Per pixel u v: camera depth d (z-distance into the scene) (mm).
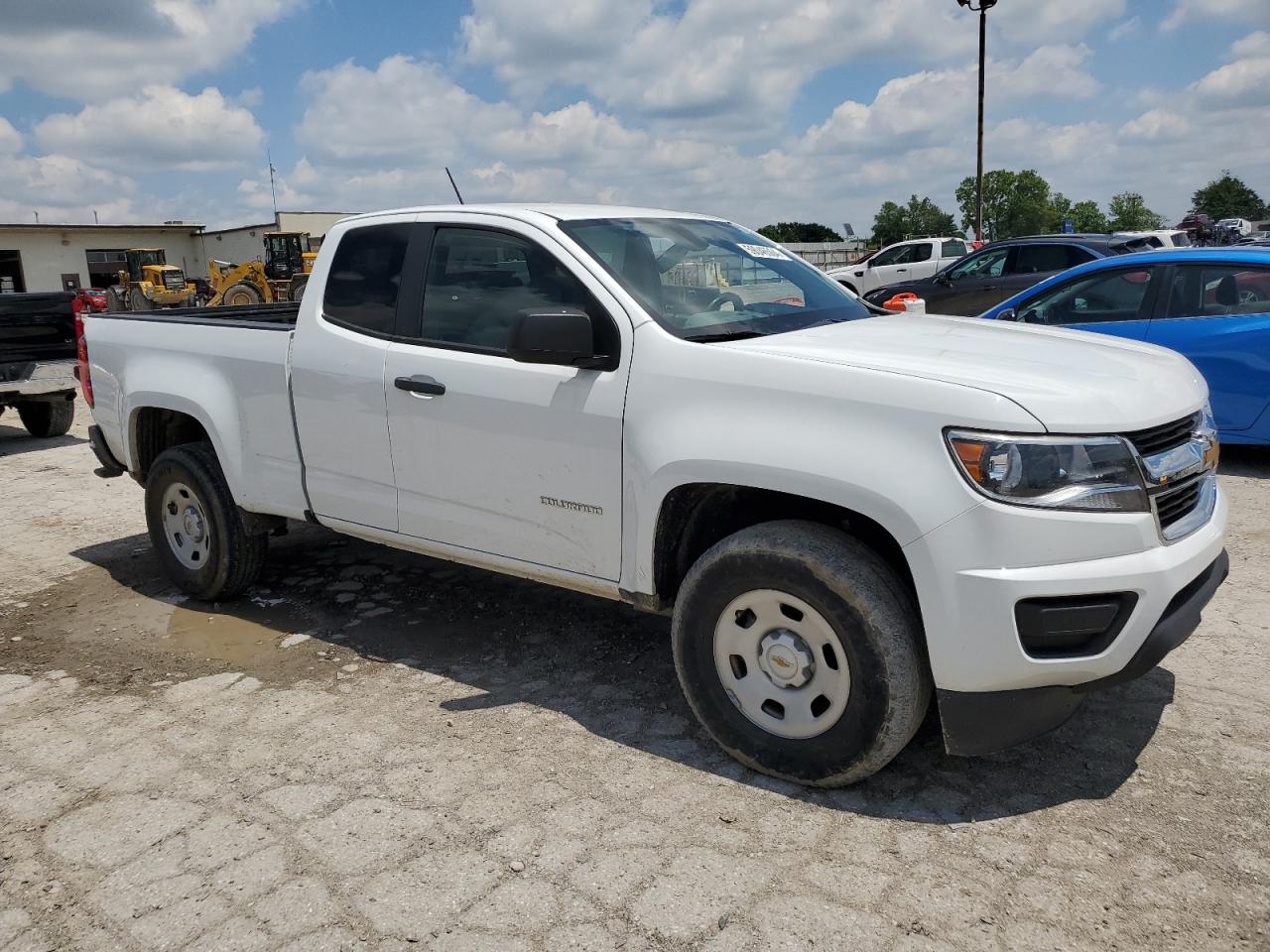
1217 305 7023
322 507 4332
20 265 51500
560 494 3539
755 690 3193
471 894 2656
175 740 3592
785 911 2551
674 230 4078
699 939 2459
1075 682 2832
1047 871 2691
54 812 3137
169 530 5039
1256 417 6891
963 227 113250
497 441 3656
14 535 6449
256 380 4441
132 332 5094
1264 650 4051
